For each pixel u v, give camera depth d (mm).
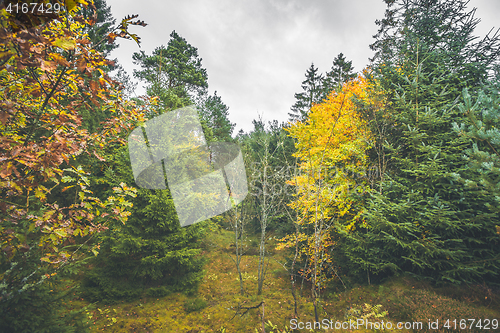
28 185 1985
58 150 1907
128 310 5312
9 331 2867
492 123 4316
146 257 5676
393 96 7008
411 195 5379
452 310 4359
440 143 5664
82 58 1713
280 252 10531
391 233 5703
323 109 8859
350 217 7438
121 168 5727
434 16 7473
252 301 6195
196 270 6766
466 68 6359
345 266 7051
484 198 4809
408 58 7059
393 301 5129
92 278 5629
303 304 5918
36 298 3135
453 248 5074
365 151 7484
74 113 2355
